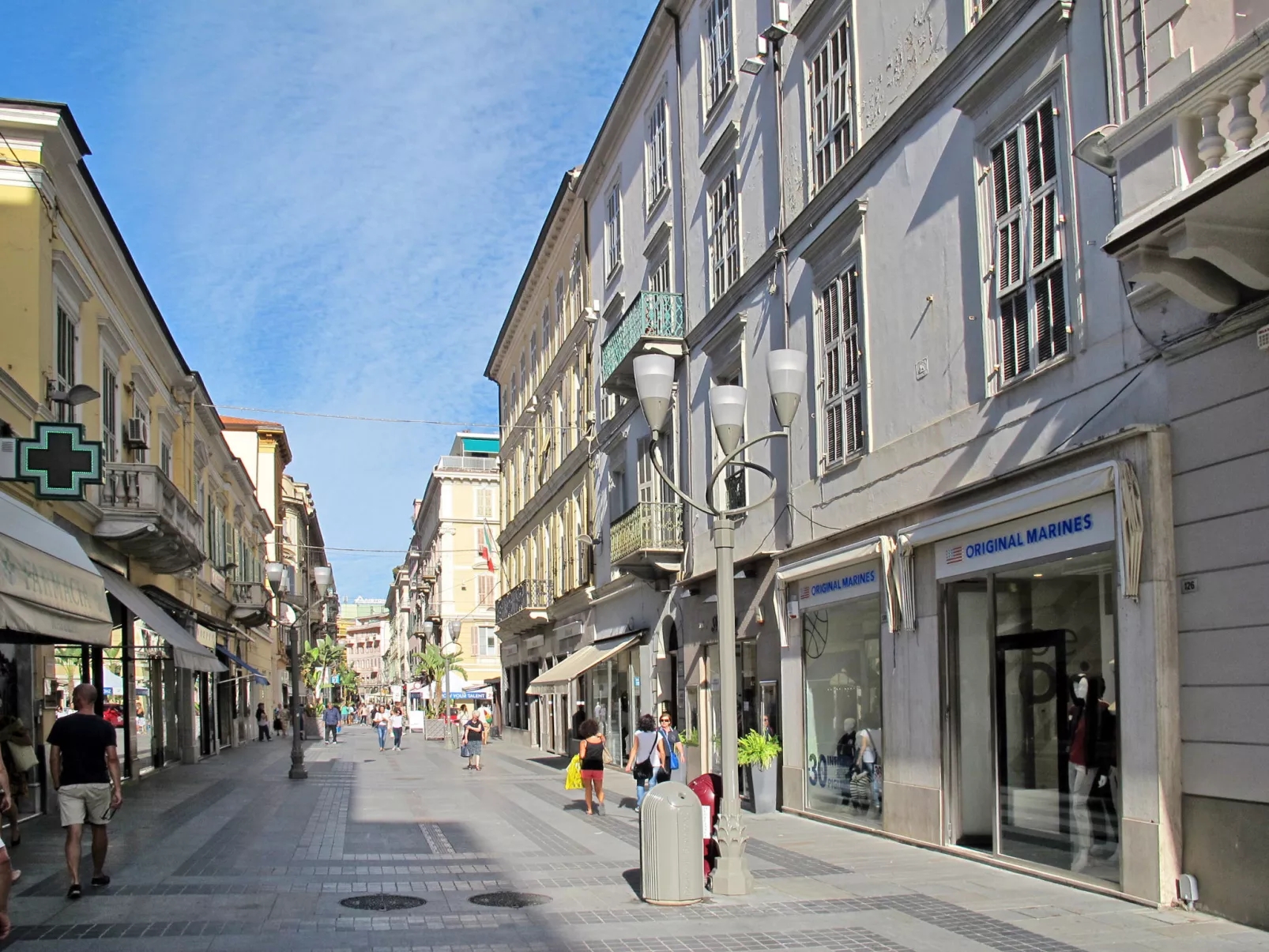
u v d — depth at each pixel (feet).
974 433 38.60
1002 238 37.47
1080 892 31.60
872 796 45.60
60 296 58.80
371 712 295.89
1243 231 25.21
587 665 81.71
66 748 32.81
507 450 156.35
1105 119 31.91
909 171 43.55
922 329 42.37
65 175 57.62
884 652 44.11
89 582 43.09
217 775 87.30
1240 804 26.84
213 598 119.44
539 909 30.76
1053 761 34.19
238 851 42.47
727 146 64.18
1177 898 28.63
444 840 45.78
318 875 36.52
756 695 59.06
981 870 35.86
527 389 139.95
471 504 267.39
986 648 38.29
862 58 47.96
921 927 27.73
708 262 67.46
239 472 138.82
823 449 50.85
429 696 251.60
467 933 27.66
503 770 93.56
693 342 69.72
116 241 66.13
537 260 122.62
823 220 51.31
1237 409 27.40
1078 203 33.30
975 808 39.14
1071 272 33.71
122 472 64.75
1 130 53.62
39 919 29.35
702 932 27.61
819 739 50.96
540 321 129.08
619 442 88.07
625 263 87.86
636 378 35.01
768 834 46.16
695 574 68.64
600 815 55.16
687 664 69.51
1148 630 29.45
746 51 61.72
